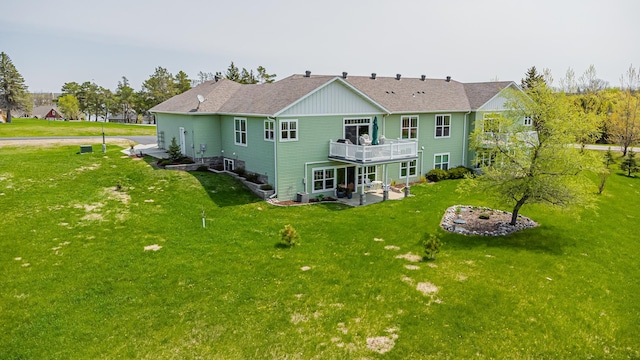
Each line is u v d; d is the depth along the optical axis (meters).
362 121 25.86
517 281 13.14
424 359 9.34
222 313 11.17
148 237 16.45
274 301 11.80
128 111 99.25
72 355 9.46
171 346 9.81
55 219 17.62
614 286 13.12
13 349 9.65
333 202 23.61
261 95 26.84
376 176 27.50
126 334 10.24
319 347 9.78
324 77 25.05
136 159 28.17
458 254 15.43
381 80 32.03
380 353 9.56
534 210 21.97
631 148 44.47
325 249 15.84
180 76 80.94
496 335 10.23
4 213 17.78
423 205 22.77
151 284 12.70
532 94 18.06
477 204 23.16
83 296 11.96
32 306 11.41
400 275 13.50
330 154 24.61
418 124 29.17
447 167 31.81
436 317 10.95
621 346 9.98
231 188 23.83
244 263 14.34
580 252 15.99
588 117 17.47
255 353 9.59
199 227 17.89
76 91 94.56
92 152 29.83
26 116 105.75
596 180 31.30
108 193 21.28
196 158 27.86
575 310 11.47
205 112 27.31
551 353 9.62
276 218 19.83
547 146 17.28
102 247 15.31
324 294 12.20
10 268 13.50
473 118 31.91
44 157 27.22
